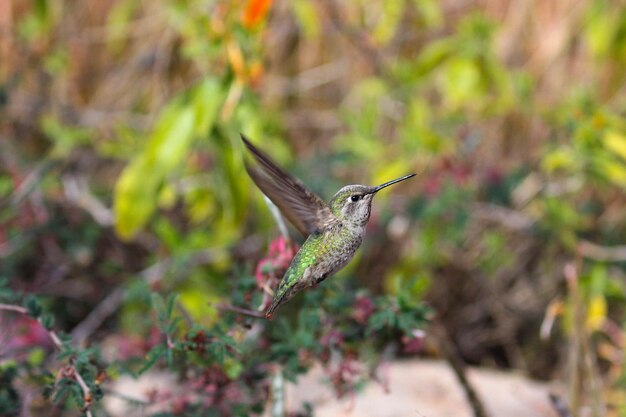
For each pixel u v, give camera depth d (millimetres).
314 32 10320
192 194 10320
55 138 10867
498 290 12047
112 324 10227
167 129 8297
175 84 12094
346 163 10797
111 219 10484
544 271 11844
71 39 12359
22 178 10461
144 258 11531
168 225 9859
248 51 8016
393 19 10086
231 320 5875
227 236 9453
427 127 10352
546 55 12281
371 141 10516
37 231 10172
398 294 5914
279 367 6145
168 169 8289
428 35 12359
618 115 12016
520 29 12383
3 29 11828
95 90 12781
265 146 10227
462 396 8672
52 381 5543
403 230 11086
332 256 5695
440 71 11984
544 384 10789
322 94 12680
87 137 10672
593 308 9633
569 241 10406
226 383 6254
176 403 6477
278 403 6098
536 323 11844
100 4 12742
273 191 5758
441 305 12016
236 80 8047
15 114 11969
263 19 8078
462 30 10414
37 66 11844
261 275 5887
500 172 11094
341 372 6242
